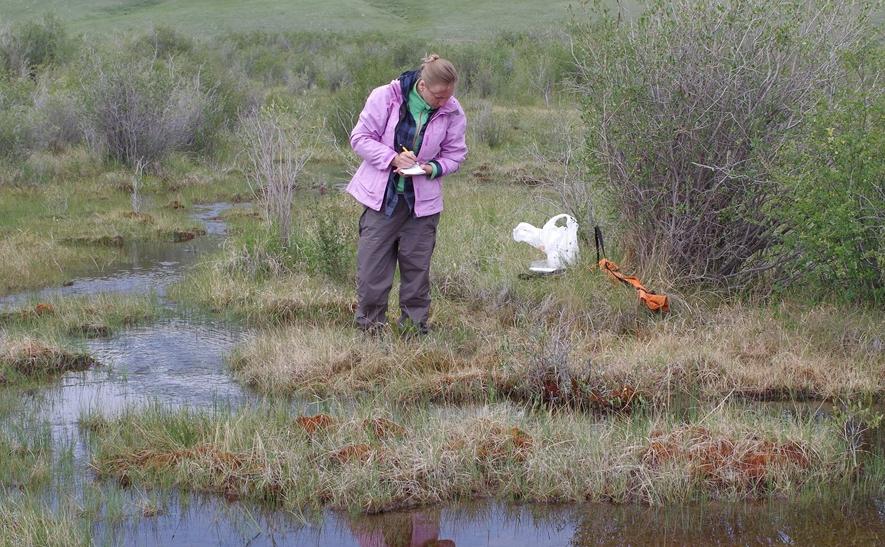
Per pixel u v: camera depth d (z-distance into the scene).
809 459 5.02
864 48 7.39
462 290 7.87
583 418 5.53
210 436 5.20
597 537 4.45
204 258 9.84
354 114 18.53
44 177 14.37
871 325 6.68
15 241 10.33
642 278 7.62
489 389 6.02
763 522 4.58
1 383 6.28
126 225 11.52
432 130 6.46
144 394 6.11
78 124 16.75
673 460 4.95
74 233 11.05
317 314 7.74
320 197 13.21
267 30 56.09
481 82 26.75
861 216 6.47
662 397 5.94
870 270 6.57
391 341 6.68
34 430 5.49
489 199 12.49
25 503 4.59
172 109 16.45
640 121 7.62
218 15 62.47
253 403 5.90
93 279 9.17
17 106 16.39
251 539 4.43
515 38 39.75
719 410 5.48
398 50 32.47
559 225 9.30
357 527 4.55
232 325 7.62
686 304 7.20
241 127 17.94
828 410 5.79
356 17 62.78
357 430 5.23
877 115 6.54
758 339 6.69
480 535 4.48
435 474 4.86
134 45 28.36
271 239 9.24
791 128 7.30
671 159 7.49
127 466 5.02
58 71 24.25
